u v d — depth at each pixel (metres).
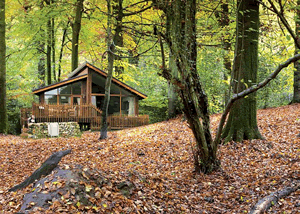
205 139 8.17
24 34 22.78
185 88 7.43
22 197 5.55
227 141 10.46
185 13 7.48
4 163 10.77
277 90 20.77
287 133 10.66
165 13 8.50
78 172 6.02
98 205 5.43
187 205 6.37
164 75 7.17
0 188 7.88
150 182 7.35
